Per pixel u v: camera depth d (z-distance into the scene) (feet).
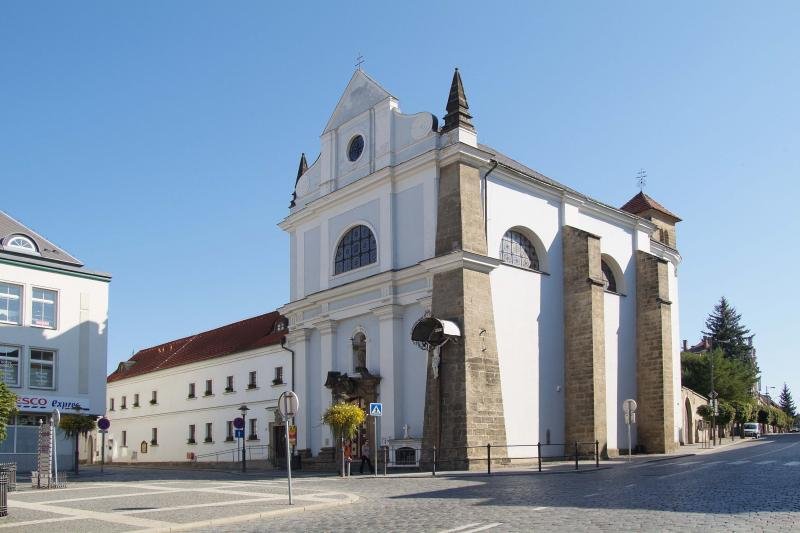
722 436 219.82
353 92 130.41
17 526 47.32
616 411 131.13
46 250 129.39
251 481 87.66
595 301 119.34
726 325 364.38
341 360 125.29
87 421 123.65
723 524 38.70
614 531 37.27
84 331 129.70
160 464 189.26
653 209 177.78
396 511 50.93
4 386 59.67
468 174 108.99
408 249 114.32
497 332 109.81
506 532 38.24
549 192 123.03
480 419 101.19
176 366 188.75
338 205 129.49
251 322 181.88
